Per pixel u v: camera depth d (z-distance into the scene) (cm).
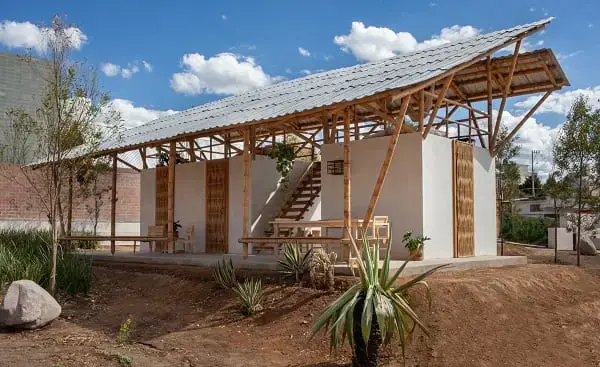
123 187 2452
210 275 1157
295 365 750
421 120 1314
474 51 1264
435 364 734
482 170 1549
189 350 813
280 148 1673
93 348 818
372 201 1057
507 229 3022
